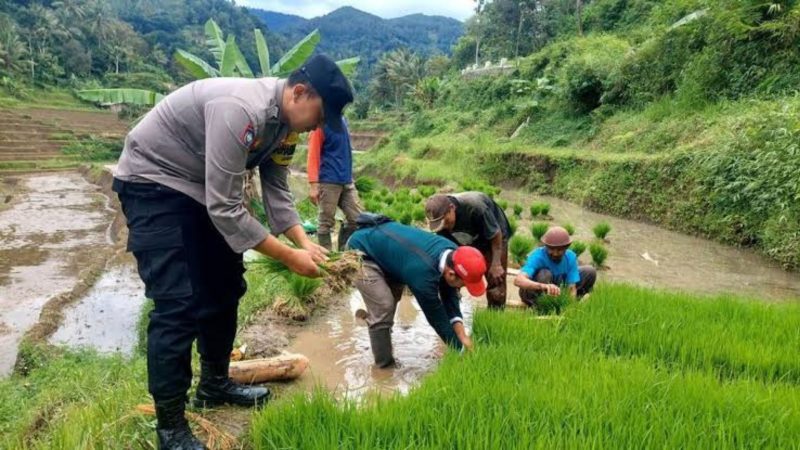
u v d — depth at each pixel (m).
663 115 19.39
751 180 11.84
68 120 60.59
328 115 2.82
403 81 76.19
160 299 2.80
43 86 69.06
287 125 2.89
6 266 15.48
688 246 12.13
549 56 35.06
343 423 3.05
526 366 3.85
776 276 9.52
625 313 5.18
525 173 23.62
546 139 26.52
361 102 73.62
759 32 16.38
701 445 2.80
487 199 5.37
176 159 2.78
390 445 2.81
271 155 3.28
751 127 12.57
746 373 4.04
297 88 2.76
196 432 3.30
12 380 7.01
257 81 2.85
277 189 3.44
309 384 4.22
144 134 2.80
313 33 11.97
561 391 3.34
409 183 28.41
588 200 18.28
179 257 2.79
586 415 3.05
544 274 5.84
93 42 82.38
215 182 2.65
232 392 3.67
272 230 3.45
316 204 7.14
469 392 3.33
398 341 5.21
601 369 3.74
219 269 3.14
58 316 10.47
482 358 3.90
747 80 16.45
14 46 67.62
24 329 10.15
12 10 79.25
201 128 2.76
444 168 27.45
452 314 4.51
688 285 8.83
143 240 2.77
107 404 3.58
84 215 25.47
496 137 31.50
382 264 4.38
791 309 5.65
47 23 75.94
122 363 6.22
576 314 5.16
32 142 52.06
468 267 3.88
